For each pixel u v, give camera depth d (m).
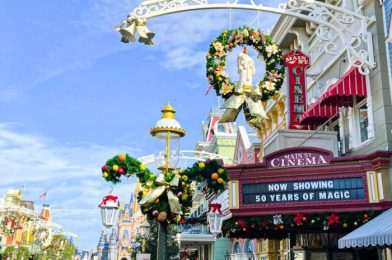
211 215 9.35
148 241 33.69
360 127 14.38
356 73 13.45
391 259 11.93
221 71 12.40
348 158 11.60
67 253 69.75
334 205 11.41
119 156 8.56
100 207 8.72
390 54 12.68
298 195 11.70
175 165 8.41
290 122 17.38
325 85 16.97
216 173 8.41
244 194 12.00
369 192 11.32
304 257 15.82
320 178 11.69
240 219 11.90
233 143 40.94
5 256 42.72
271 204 11.75
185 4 12.02
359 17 13.38
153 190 8.04
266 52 12.96
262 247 25.72
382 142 12.47
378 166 11.29
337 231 14.00
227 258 35.16
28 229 52.66
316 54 19.22
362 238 9.77
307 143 14.05
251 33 12.91
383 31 13.13
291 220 11.62
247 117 12.04
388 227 9.27
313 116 15.38
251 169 12.06
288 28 21.33
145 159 26.19
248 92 11.66
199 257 43.88
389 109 12.49
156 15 11.57
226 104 11.60
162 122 8.40
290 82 17.88
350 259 15.11
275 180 11.91
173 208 7.92
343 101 14.55
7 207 44.00
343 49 15.48
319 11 13.40
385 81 12.71
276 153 12.02
